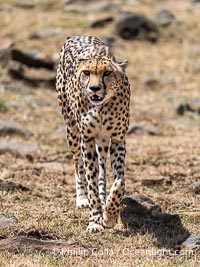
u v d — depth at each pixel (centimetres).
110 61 1939
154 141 3200
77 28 5169
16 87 4003
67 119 2247
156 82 4388
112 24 5238
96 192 2023
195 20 5478
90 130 2006
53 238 1944
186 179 2566
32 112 3606
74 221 2083
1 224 2031
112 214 1967
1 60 4366
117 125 1998
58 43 4894
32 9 5584
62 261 1747
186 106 3841
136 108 3856
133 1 5838
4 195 2331
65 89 2211
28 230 1984
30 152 2938
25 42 4881
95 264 1741
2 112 3538
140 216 2116
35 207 2230
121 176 1988
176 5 5841
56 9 5600
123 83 1998
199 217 2105
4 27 5216
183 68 4678
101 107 1978
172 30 5244
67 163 2827
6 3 5659
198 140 3231
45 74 4269
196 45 5116
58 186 2469
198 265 1744
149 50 4962
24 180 2525
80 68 1956
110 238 1941
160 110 3812
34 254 1795
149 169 2725
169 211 2203
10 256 1778
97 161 2045
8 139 3123
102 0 5697
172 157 2898
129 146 3088
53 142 3131
